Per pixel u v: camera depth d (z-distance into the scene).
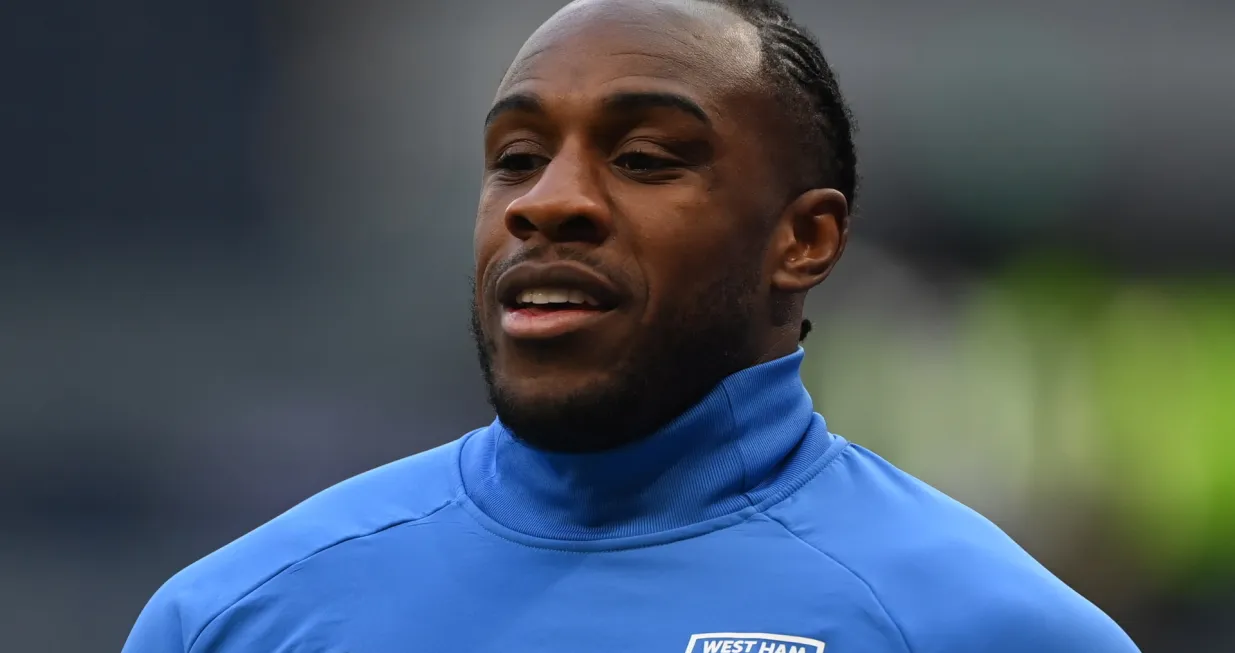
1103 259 37.25
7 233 37.75
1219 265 37.38
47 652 28.39
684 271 6.49
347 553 6.91
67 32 38.97
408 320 37.00
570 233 6.41
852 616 6.03
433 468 7.51
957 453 30.98
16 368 33.91
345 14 40.47
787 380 7.07
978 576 6.18
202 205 39.22
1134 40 38.72
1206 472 30.41
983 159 38.19
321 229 39.16
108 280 37.16
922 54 39.09
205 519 32.28
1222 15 38.56
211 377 34.78
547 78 6.66
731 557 6.40
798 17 39.28
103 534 31.41
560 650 6.22
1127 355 33.25
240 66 39.94
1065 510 30.20
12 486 31.88
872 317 34.62
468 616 6.49
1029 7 39.12
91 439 33.03
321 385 35.22
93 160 38.81
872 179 38.41
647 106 6.50
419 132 40.03
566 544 6.64
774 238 6.95
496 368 6.70
